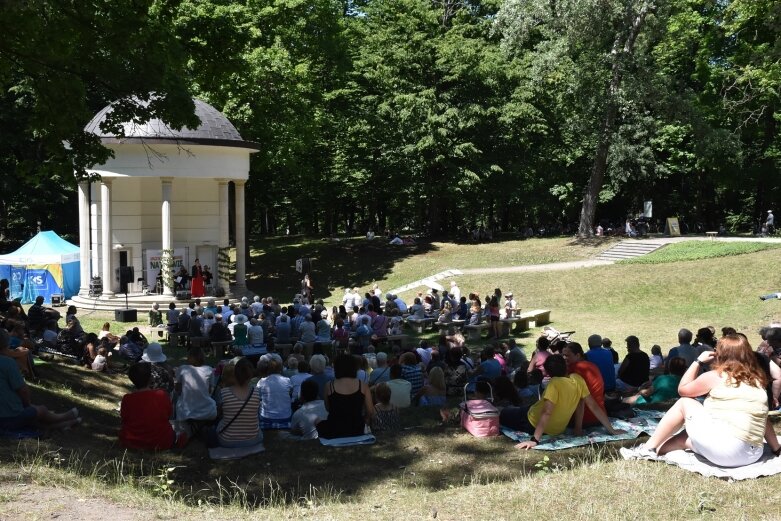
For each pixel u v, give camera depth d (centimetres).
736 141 3944
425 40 4459
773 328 1123
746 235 4669
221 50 1619
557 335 2281
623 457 753
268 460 853
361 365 1297
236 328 2155
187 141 3164
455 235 5128
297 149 3891
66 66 1401
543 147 4997
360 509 652
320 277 4394
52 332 1864
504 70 4488
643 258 3569
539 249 4247
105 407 1251
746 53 3772
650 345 2300
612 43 4200
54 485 649
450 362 1339
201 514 624
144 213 3678
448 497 670
